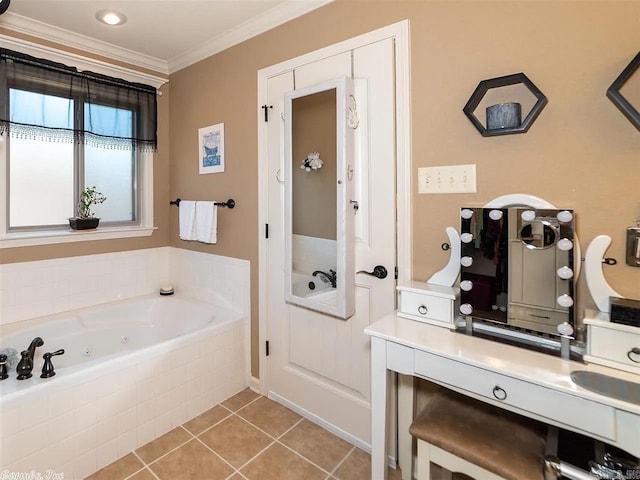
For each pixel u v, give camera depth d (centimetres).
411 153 167
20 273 236
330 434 202
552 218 125
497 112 137
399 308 160
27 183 243
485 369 112
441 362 123
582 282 126
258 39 230
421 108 163
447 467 124
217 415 219
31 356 172
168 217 313
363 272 185
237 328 242
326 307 192
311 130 196
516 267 131
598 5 123
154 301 287
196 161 283
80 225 258
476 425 127
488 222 137
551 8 132
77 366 173
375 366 139
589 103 125
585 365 110
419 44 163
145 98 285
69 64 242
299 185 204
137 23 229
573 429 100
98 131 259
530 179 138
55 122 238
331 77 192
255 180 238
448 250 159
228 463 178
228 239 260
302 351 217
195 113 281
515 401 108
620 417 93
